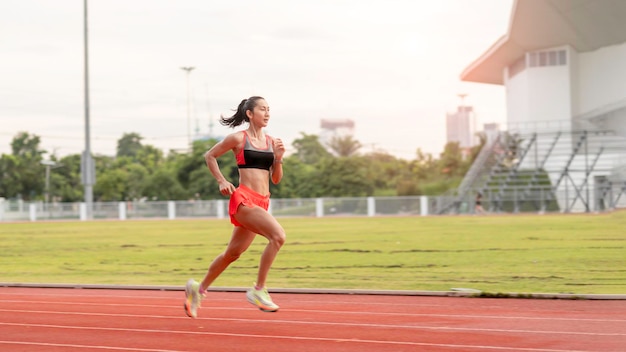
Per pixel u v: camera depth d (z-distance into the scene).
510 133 47.25
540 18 47.16
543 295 7.77
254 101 6.23
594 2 43.94
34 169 70.38
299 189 59.88
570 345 5.04
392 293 8.30
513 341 5.21
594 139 44.72
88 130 46.25
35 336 5.68
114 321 6.42
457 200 42.88
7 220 47.22
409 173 68.44
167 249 17.62
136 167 67.38
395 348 5.02
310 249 16.38
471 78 64.12
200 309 7.19
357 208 43.62
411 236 20.58
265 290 6.29
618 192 39.94
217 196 58.84
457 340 5.27
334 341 5.30
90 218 46.38
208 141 61.97
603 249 14.74
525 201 42.12
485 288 9.13
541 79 50.50
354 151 76.94
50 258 15.53
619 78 48.06
